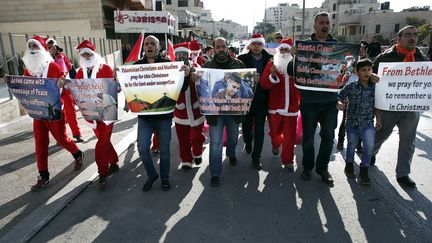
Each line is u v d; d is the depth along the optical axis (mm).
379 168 5223
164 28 19109
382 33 59125
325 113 4625
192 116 5164
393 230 3518
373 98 4547
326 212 3900
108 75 4820
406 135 4559
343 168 5273
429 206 4008
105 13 19938
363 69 4359
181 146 5234
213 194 4418
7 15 17625
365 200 4180
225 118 4945
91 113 4531
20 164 5551
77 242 3406
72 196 4355
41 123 4594
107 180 4961
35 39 4617
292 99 5008
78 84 4457
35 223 3689
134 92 4379
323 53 4414
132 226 3672
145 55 4484
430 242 3309
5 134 7469
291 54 4602
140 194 4465
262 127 5211
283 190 4504
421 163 5379
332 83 4461
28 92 4480
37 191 4535
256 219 3770
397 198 4219
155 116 4422
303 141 4766
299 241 3348
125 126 8109
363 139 4598
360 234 3453
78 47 4766
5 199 4320
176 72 4348
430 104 4410
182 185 4730
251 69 4562
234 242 3348
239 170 5266
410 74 4410
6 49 10859
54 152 6121
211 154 4652
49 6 17656
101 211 4031
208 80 4555
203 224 3684
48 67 4609
